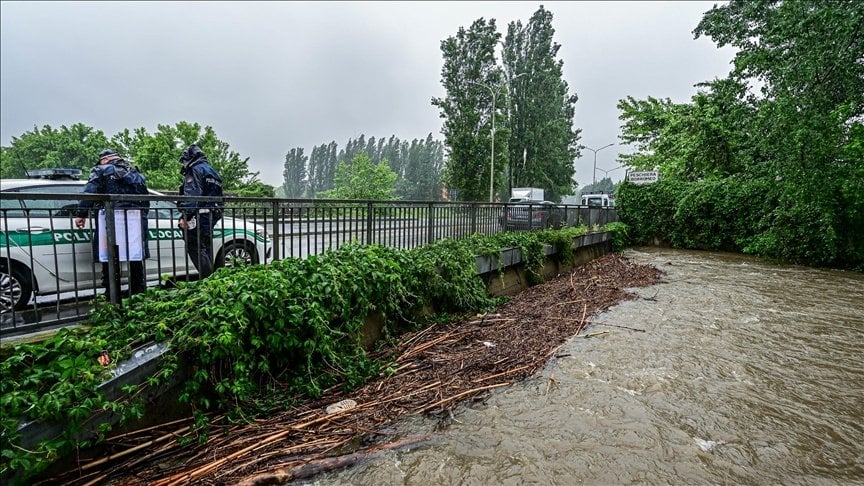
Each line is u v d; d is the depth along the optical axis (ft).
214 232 16.31
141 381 9.62
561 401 13.29
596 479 9.60
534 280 31.01
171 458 9.82
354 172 96.89
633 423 12.04
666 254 52.75
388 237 20.70
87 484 8.62
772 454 10.74
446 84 89.51
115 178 13.19
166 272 15.80
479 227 28.60
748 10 49.19
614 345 18.35
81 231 12.82
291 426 11.39
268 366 12.28
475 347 17.78
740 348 18.25
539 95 132.77
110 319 10.78
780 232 45.06
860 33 38.14
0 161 101.50
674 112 71.10
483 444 10.91
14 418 7.64
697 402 13.42
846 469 10.19
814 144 38.34
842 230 40.96
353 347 15.25
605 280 33.81
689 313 23.90
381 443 10.87
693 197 56.44
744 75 50.85
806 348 18.30
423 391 13.76
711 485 9.47
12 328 9.85
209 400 11.18
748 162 53.83
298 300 13.15
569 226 43.70
